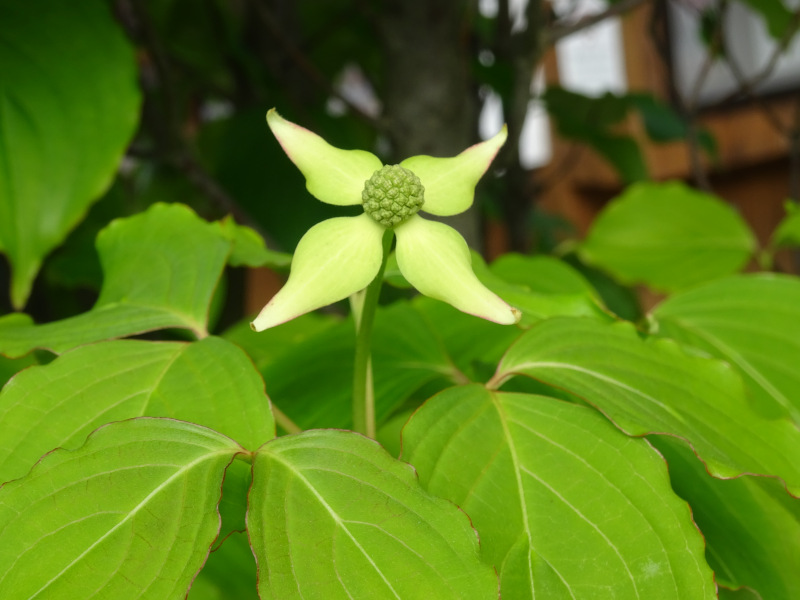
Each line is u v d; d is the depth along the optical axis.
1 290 0.44
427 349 0.22
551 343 0.18
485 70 0.45
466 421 0.16
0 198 0.28
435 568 0.13
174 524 0.13
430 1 0.35
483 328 0.24
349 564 0.13
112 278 0.21
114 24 0.30
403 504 0.13
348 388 0.21
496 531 0.14
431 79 0.35
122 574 0.12
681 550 0.14
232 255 0.21
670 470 0.19
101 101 0.29
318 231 0.15
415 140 0.36
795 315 0.24
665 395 0.17
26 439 0.15
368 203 0.15
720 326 0.24
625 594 0.14
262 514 0.13
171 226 0.21
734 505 0.18
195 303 0.19
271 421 0.15
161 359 0.16
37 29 0.29
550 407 0.16
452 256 0.15
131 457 0.14
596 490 0.15
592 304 0.20
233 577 0.21
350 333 0.22
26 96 0.29
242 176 0.43
